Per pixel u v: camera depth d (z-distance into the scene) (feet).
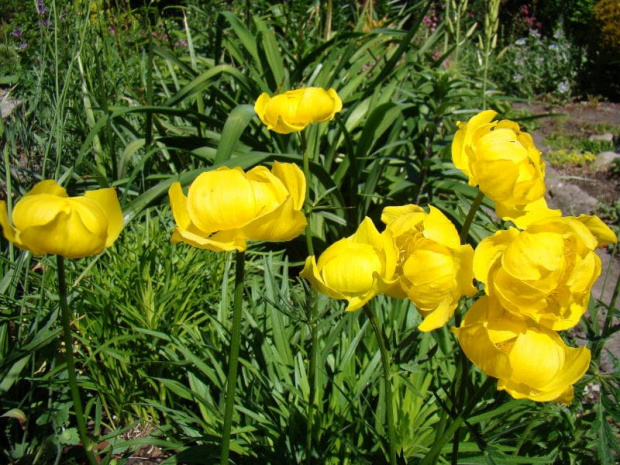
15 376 1.44
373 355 1.63
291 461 1.38
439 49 4.95
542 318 0.77
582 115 6.38
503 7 8.11
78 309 1.69
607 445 1.03
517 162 0.88
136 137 2.85
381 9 4.60
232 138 2.33
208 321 1.90
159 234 2.06
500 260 0.77
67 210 0.80
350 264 0.83
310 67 3.23
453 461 1.08
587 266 0.74
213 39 3.61
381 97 2.84
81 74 2.58
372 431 1.33
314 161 2.37
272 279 1.29
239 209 0.81
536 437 1.44
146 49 3.55
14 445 1.49
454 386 1.01
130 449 1.62
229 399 0.92
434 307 0.83
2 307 1.65
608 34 6.83
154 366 1.70
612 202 4.04
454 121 3.12
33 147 2.36
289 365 1.63
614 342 2.19
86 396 1.71
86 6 2.47
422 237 0.84
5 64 2.45
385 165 2.68
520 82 7.07
